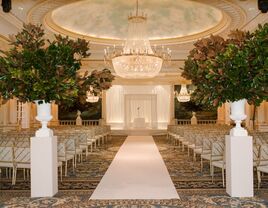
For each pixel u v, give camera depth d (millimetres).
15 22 9320
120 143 14992
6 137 8266
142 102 23047
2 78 5016
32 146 5293
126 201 5051
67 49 5168
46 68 5047
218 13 10484
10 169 7312
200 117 23453
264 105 14992
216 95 5379
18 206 4801
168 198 5215
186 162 9070
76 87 5285
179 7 11180
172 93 22500
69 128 14117
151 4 10945
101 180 6652
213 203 4887
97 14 11711
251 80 5012
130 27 11266
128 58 10578
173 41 13500
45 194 5316
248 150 5223
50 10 8492
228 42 5492
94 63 15445
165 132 21031
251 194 5242
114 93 23266
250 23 9891
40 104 5348
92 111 23625
